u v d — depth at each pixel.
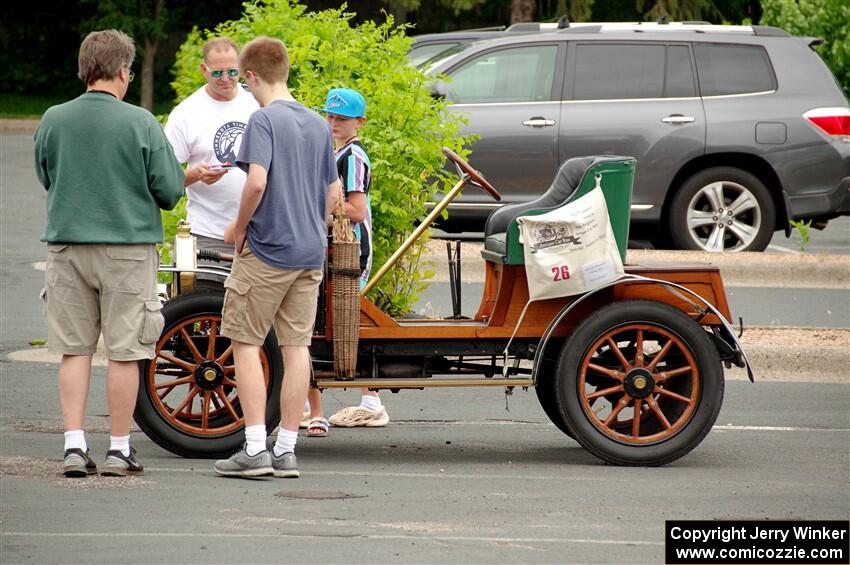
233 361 21.66
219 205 22.53
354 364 20.69
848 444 23.02
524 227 20.67
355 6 113.06
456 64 40.44
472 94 40.34
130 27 106.25
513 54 40.56
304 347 19.75
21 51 118.50
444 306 34.09
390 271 26.00
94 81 19.19
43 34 118.69
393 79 26.89
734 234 40.66
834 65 58.72
